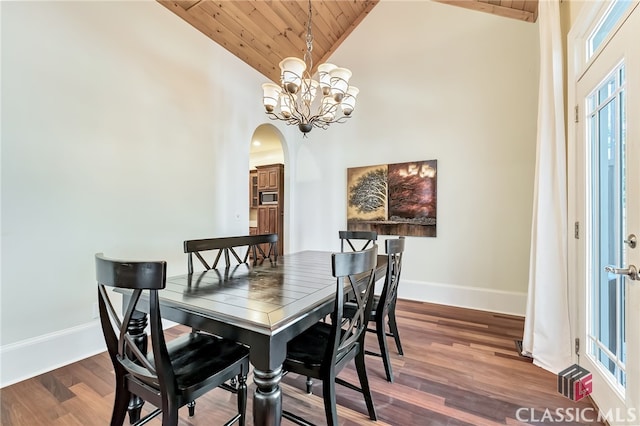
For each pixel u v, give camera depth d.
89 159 2.27
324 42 4.11
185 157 3.02
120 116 2.47
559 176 2.05
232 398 1.77
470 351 2.32
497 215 3.26
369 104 4.02
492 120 3.29
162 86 2.79
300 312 1.25
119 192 2.47
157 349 1.03
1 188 1.86
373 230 3.99
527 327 2.25
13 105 1.90
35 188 2.00
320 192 4.42
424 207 3.64
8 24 1.87
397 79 3.82
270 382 1.12
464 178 3.43
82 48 2.22
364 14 4.02
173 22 2.89
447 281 3.51
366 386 1.55
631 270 1.28
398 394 1.77
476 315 3.13
